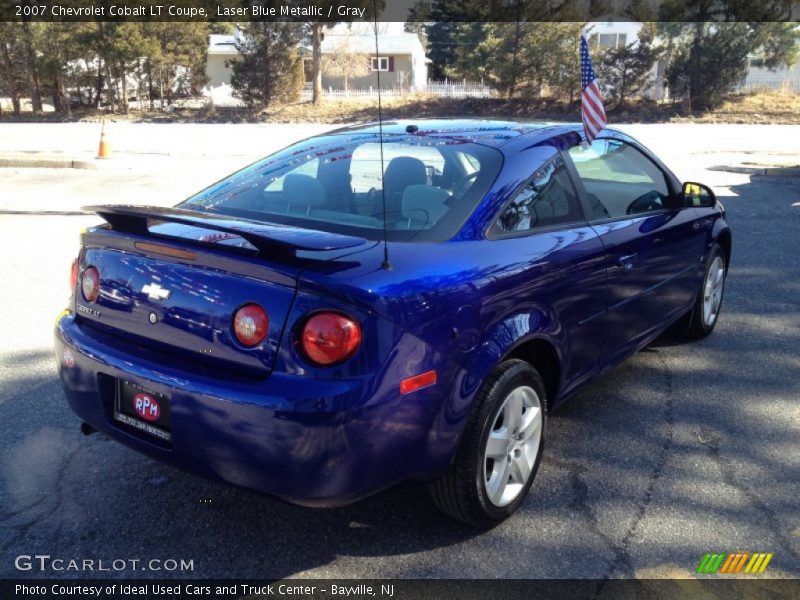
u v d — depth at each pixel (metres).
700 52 35.91
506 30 38.25
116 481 3.33
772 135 25.58
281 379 2.37
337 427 2.33
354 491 2.45
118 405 2.76
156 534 2.95
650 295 4.09
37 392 4.26
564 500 3.23
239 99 41.44
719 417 4.07
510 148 3.33
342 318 2.35
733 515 3.12
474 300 2.71
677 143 22.14
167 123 37.06
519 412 3.01
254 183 3.44
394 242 2.78
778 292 6.53
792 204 11.27
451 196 3.06
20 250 7.71
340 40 43.62
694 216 4.65
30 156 16.59
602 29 38.50
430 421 2.57
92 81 42.12
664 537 2.96
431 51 44.91
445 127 3.69
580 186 3.60
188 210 3.07
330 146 3.62
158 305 2.66
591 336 3.51
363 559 2.81
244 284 2.47
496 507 2.95
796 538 2.96
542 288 3.05
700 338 5.30
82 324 2.98
